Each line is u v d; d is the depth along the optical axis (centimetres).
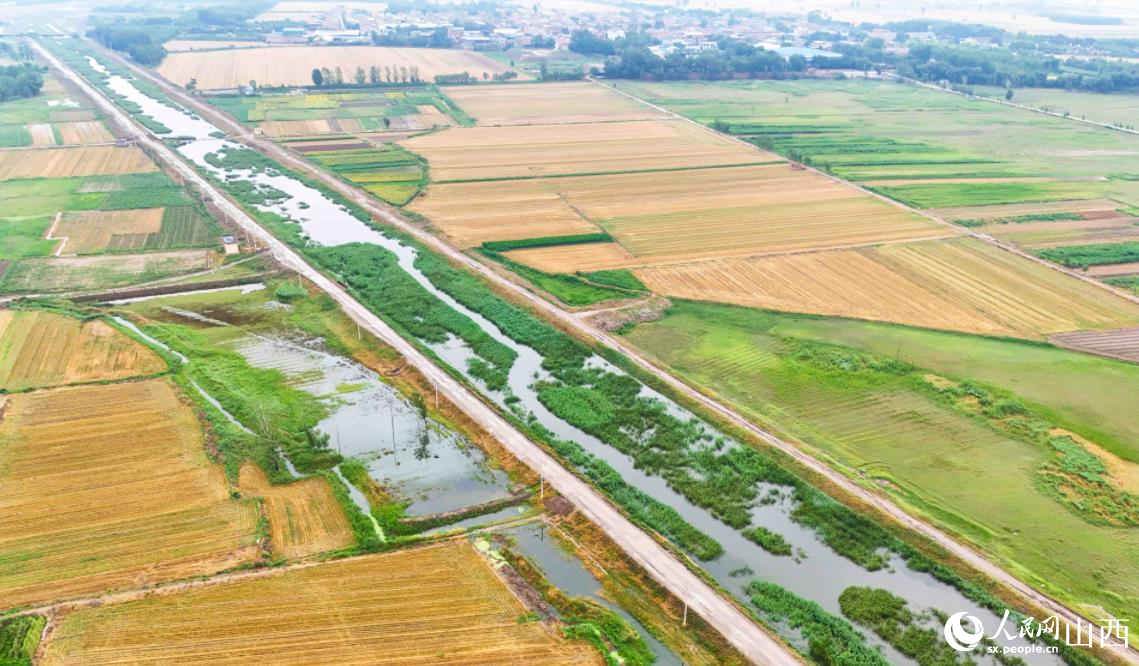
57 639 4162
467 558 4834
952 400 6500
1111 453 5803
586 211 11112
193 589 4512
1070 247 9912
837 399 6562
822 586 4697
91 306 8075
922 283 8812
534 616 4400
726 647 4222
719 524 5219
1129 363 7094
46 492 5269
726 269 9131
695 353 7325
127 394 6469
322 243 10019
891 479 5550
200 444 5844
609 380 6906
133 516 5088
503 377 6962
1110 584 4641
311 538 4981
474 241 9962
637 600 4562
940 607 4538
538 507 5328
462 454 5919
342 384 6844
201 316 8000
